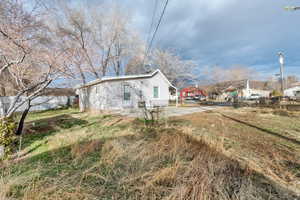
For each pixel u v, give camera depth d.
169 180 2.50
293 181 2.36
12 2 3.93
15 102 4.49
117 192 2.35
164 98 14.90
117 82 13.03
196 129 5.52
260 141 4.12
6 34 3.80
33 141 5.57
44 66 4.75
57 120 9.92
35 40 4.36
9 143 4.16
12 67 4.50
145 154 3.42
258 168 2.71
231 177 2.44
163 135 4.34
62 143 4.86
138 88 13.70
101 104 12.95
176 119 7.76
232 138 4.40
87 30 14.66
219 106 15.84
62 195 2.26
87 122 8.84
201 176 2.38
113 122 8.05
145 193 2.25
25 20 4.15
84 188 2.44
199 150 3.34
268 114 8.92
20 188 2.51
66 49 4.81
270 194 2.05
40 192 2.25
